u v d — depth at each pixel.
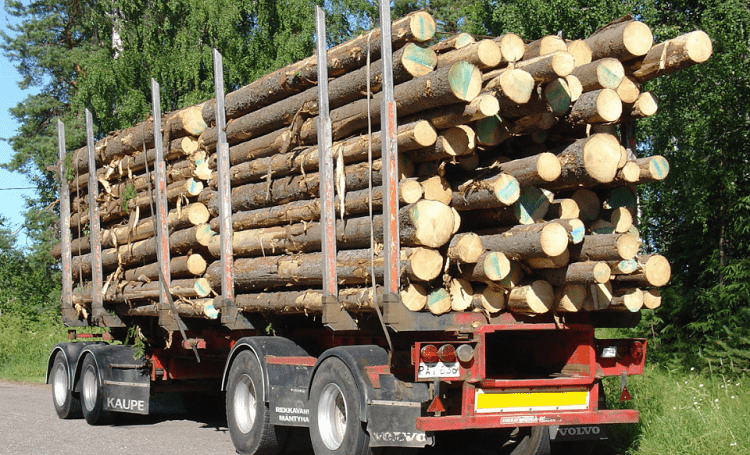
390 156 10.00
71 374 17.58
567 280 10.20
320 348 13.17
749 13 19.11
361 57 11.05
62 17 47.91
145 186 16.31
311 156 11.67
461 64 9.31
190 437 15.06
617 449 12.27
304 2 34.25
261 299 12.94
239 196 13.62
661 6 21.70
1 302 39.09
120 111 34.72
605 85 10.05
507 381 10.29
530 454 11.30
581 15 21.70
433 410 9.88
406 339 10.82
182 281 15.06
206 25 34.66
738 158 18.58
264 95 13.13
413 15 10.11
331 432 11.20
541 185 10.34
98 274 18.12
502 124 10.22
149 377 16.58
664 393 14.61
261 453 12.56
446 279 10.12
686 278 20.09
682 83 19.20
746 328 17.44
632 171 10.22
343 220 11.06
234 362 13.37
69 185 20.00
